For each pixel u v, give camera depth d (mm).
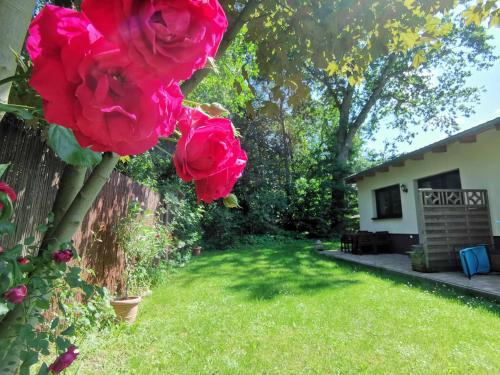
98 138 337
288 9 2236
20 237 2170
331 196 15305
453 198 6895
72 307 2693
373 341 3252
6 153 2049
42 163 2387
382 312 4113
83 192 773
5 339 881
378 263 7871
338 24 2203
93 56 319
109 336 3277
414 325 3648
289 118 16078
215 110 708
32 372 2406
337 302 4590
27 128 2197
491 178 6750
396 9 2293
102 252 3902
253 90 2490
